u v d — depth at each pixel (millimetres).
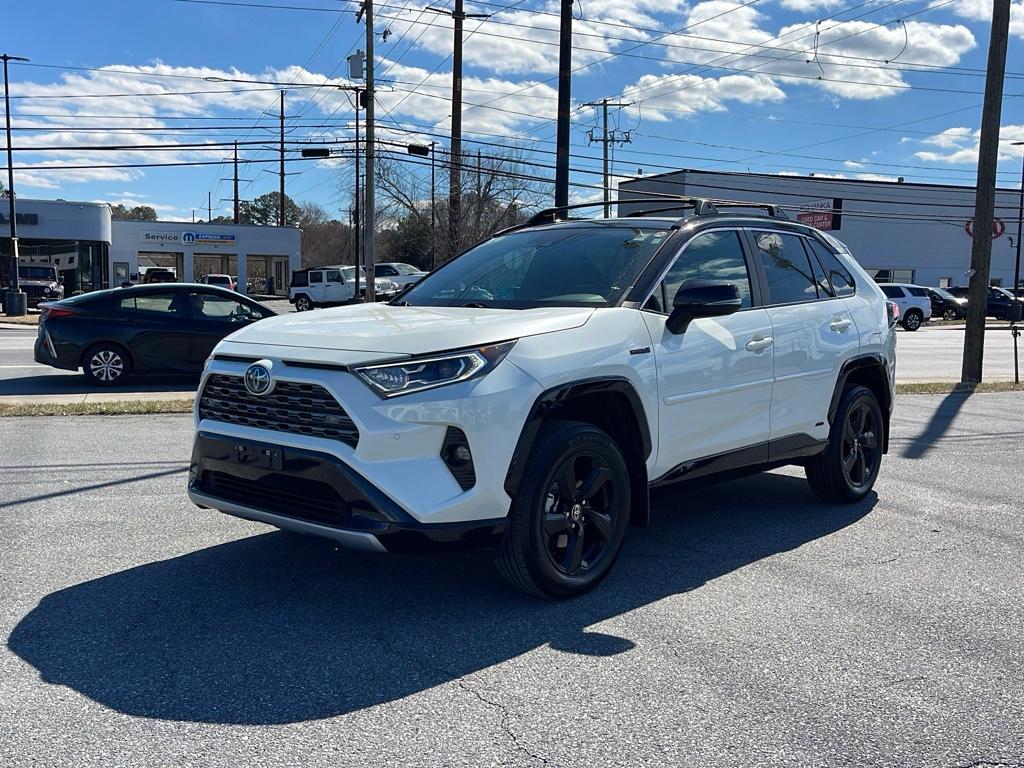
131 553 5027
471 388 3820
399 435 3729
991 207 14359
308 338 4129
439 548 3801
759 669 3615
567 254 5203
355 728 3096
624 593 4488
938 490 6883
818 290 6051
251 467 4082
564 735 3066
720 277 5262
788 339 5520
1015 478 7332
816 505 6391
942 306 42281
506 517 3973
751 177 55031
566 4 19344
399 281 43250
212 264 68562
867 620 4168
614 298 4691
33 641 3807
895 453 8438
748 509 6270
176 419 9773
